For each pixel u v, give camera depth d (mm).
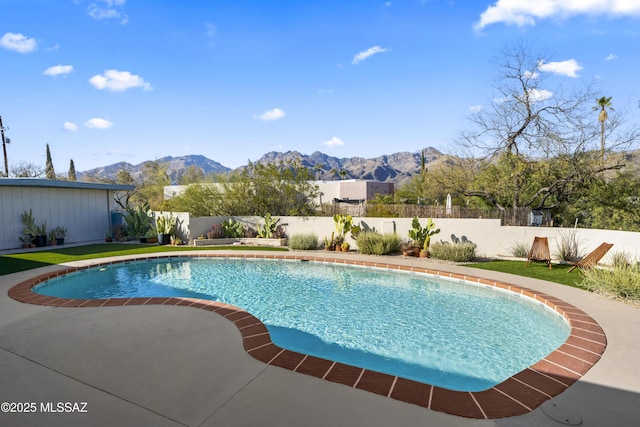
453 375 4285
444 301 7395
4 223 13297
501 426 2721
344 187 37031
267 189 18672
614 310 5840
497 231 11852
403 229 13180
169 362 3732
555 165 16141
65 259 10867
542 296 6738
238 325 4863
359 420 2736
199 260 12023
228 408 2883
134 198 31062
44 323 4945
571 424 2760
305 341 5344
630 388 3359
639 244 8852
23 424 2643
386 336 5535
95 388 3193
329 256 11742
